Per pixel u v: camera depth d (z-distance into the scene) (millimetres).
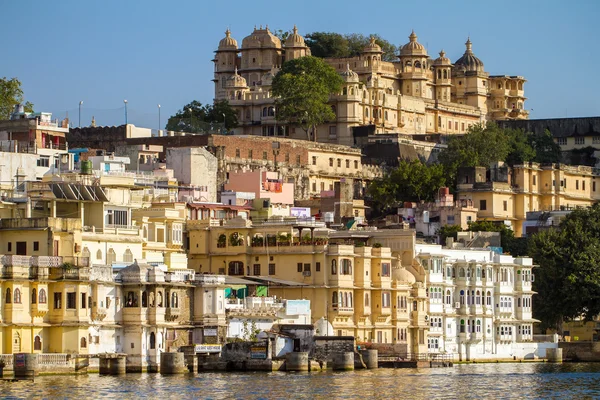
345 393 173625
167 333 195500
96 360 186000
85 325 185000
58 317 185250
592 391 186500
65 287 185250
